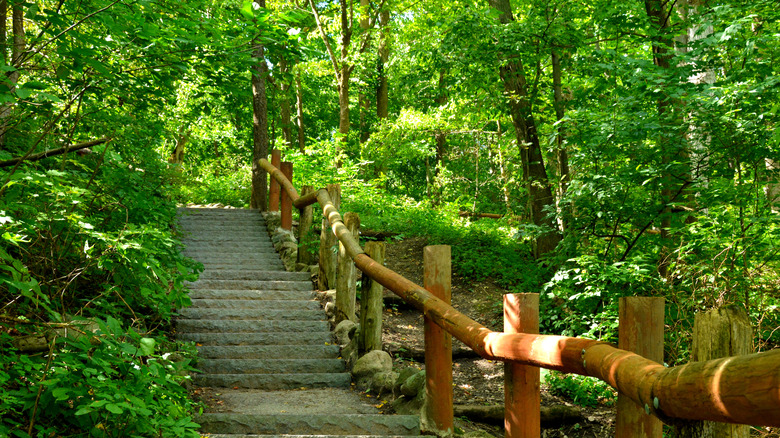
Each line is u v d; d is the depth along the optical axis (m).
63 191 3.09
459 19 8.47
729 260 6.28
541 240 9.48
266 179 11.12
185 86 8.81
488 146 17.47
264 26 4.49
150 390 2.93
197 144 19.34
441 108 16.67
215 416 3.83
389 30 16.78
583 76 9.01
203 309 6.06
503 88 9.88
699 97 6.43
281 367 5.23
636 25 8.04
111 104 5.09
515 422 3.04
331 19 17.70
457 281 9.25
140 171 5.65
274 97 13.38
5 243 3.20
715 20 7.19
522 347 2.78
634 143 7.19
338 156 14.97
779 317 6.09
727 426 2.40
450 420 3.88
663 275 7.31
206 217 9.71
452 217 11.99
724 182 6.58
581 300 7.48
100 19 3.66
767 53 7.05
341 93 16.70
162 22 4.14
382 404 4.51
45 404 2.66
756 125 6.27
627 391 1.88
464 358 6.91
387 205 12.37
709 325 2.42
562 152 9.45
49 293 3.41
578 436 5.32
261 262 7.90
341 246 6.03
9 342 2.95
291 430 3.81
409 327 7.48
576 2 8.60
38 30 5.99
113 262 3.45
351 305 6.05
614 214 7.50
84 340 2.77
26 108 4.23
